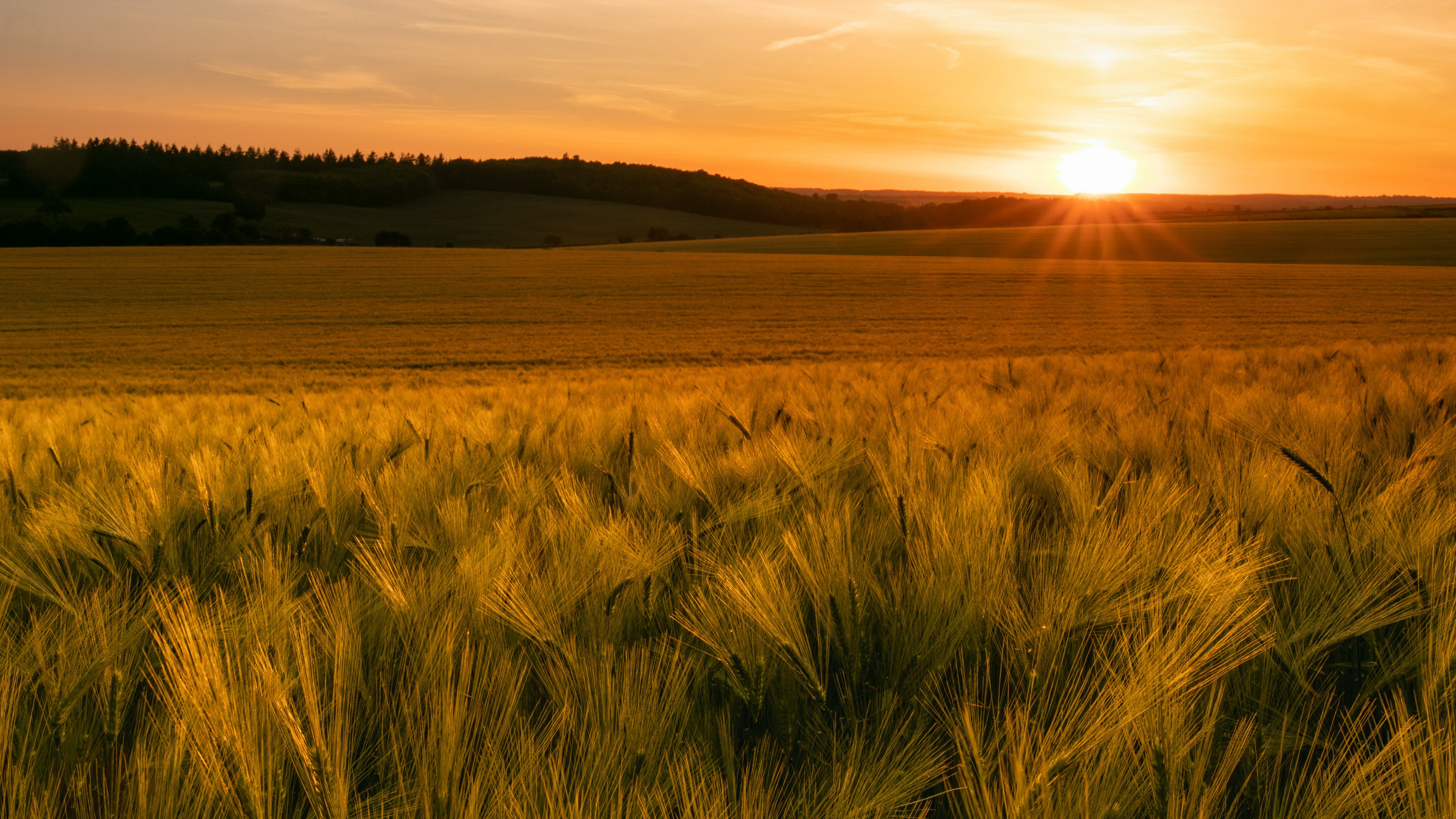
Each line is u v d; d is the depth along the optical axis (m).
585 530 1.70
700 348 30.78
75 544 1.72
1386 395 3.47
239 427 4.42
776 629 1.15
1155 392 4.61
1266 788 1.02
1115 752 0.94
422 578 1.48
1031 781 0.89
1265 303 40.50
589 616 1.39
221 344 31.53
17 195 114.75
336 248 74.19
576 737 1.09
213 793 0.92
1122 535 1.48
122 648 1.22
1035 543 1.70
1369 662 1.21
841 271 57.34
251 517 1.95
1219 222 100.69
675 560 1.75
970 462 2.21
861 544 1.66
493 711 1.14
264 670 1.05
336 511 2.13
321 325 36.53
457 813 0.91
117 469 2.83
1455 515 1.51
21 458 2.96
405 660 1.29
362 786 1.07
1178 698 1.01
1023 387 5.43
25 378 24.52
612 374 24.27
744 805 0.90
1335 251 71.88
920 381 6.43
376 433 3.57
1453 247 70.62
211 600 1.51
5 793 0.96
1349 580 1.35
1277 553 1.58
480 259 65.19
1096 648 1.27
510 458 2.71
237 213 116.38
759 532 1.82
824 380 7.95
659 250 86.75
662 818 0.92
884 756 0.98
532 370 26.47
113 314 38.47
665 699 1.14
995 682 1.26
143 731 1.16
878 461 2.19
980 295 45.88
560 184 163.50
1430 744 0.93
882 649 1.22
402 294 46.25
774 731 1.17
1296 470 1.92
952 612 1.26
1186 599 1.26
